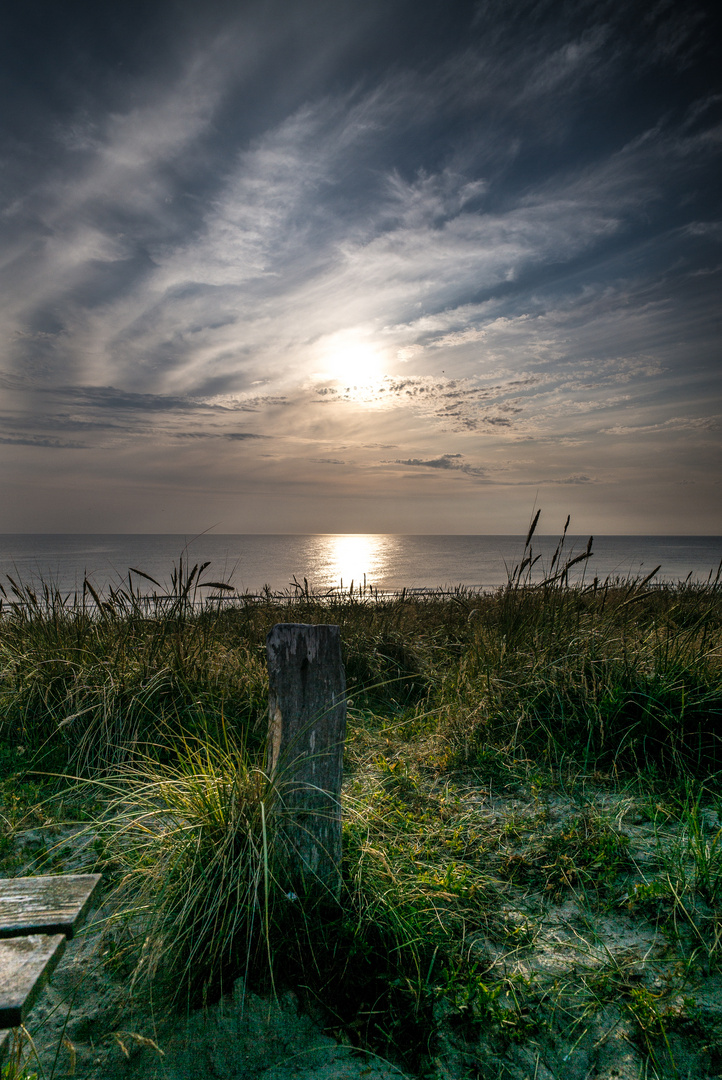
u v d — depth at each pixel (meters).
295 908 2.42
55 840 3.27
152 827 3.04
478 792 3.85
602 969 2.34
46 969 1.40
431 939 2.45
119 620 5.54
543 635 5.29
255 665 5.50
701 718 4.19
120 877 2.84
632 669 4.61
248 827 2.42
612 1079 1.91
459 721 4.71
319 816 2.53
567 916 2.66
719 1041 2.00
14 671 5.03
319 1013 2.13
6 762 4.19
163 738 4.33
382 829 3.28
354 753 4.56
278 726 2.53
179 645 5.09
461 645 6.73
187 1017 2.10
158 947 2.24
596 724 4.28
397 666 6.30
